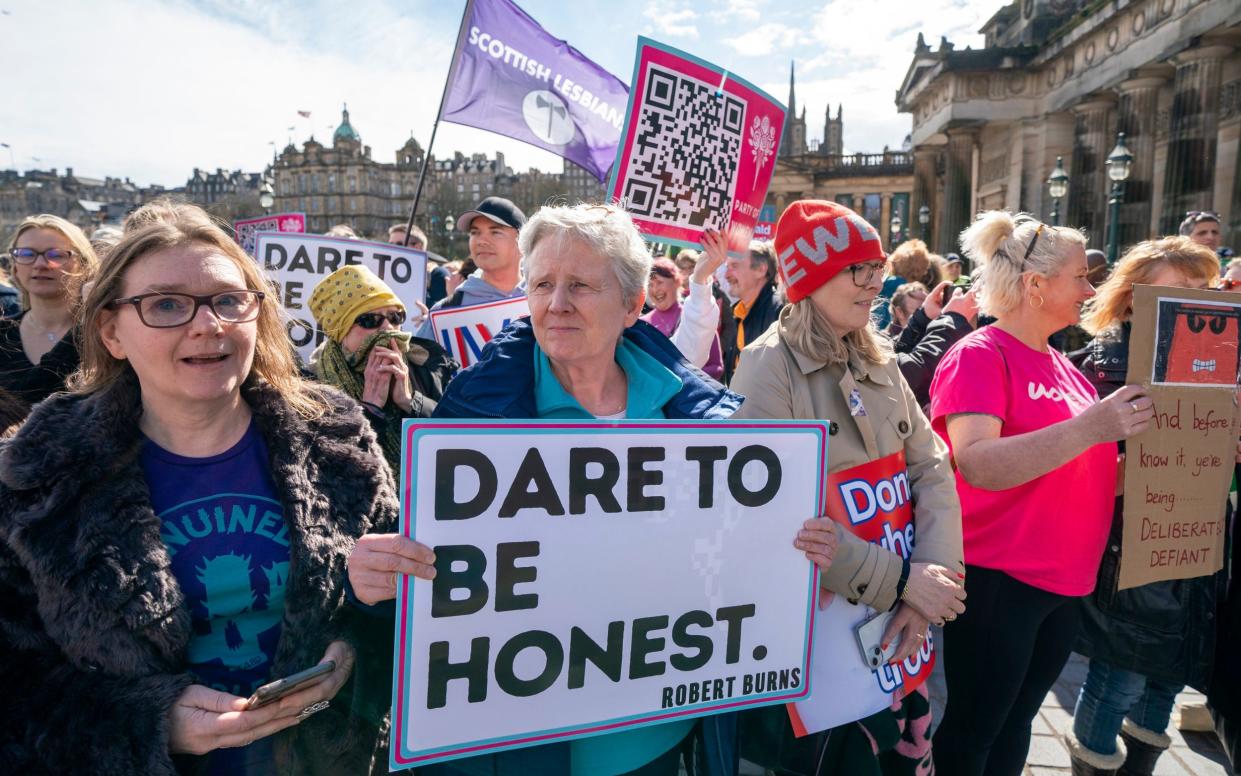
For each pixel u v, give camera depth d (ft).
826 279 6.11
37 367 8.16
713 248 11.02
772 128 11.48
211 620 4.56
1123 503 7.30
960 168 111.04
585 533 4.90
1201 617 8.00
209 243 4.59
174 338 4.32
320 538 4.75
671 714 5.19
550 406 5.57
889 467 6.32
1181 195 72.43
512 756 4.94
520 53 13.19
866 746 6.15
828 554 5.52
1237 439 7.85
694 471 5.18
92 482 4.20
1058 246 7.14
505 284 13.20
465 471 4.61
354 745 4.94
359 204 319.47
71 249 9.86
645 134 10.34
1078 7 116.26
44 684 4.04
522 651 4.77
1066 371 7.77
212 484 4.71
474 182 333.42
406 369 8.51
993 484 6.77
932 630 14.19
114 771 3.92
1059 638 7.52
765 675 5.46
